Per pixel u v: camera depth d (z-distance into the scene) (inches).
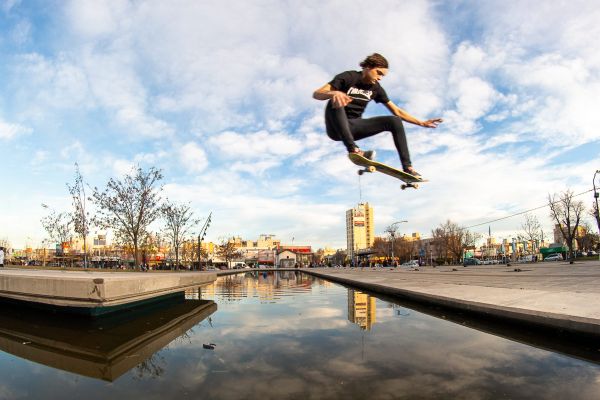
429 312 378.9
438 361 190.5
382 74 166.4
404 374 168.7
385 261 3297.2
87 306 331.0
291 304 454.6
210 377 167.6
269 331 276.1
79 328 310.2
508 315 289.7
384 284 667.4
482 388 150.5
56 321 345.1
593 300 304.3
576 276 644.1
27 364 201.0
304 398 139.9
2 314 389.1
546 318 253.8
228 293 631.2
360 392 145.9
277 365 184.9
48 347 241.8
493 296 384.2
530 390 147.9
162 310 412.8
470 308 345.4
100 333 287.0
